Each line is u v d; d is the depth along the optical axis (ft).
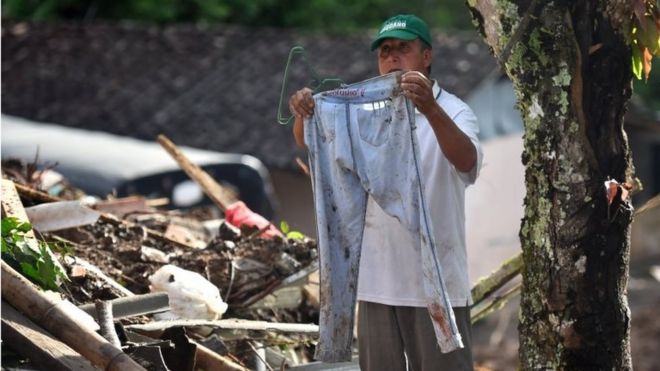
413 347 22.00
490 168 77.10
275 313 27.91
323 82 21.77
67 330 19.84
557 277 20.86
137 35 85.30
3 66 81.30
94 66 81.05
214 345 23.68
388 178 21.02
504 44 20.65
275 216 64.75
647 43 20.52
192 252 28.78
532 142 20.90
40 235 26.68
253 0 104.01
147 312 24.12
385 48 22.31
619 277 21.02
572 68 20.33
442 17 107.14
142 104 76.02
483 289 26.81
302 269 28.40
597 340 20.94
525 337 21.52
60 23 87.40
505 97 77.82
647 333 74.79
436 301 20.44
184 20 103.04
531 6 20.24
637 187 22.04
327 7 104.99
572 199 20.61
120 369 19.40
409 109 20.68
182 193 57.52
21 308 20.16
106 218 30.14
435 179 21.54
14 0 99.86
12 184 26.58
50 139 62.95
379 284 21.85
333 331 21.44
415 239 20.86
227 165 59.62
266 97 75.61
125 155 60.13
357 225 21.44
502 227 78.28
